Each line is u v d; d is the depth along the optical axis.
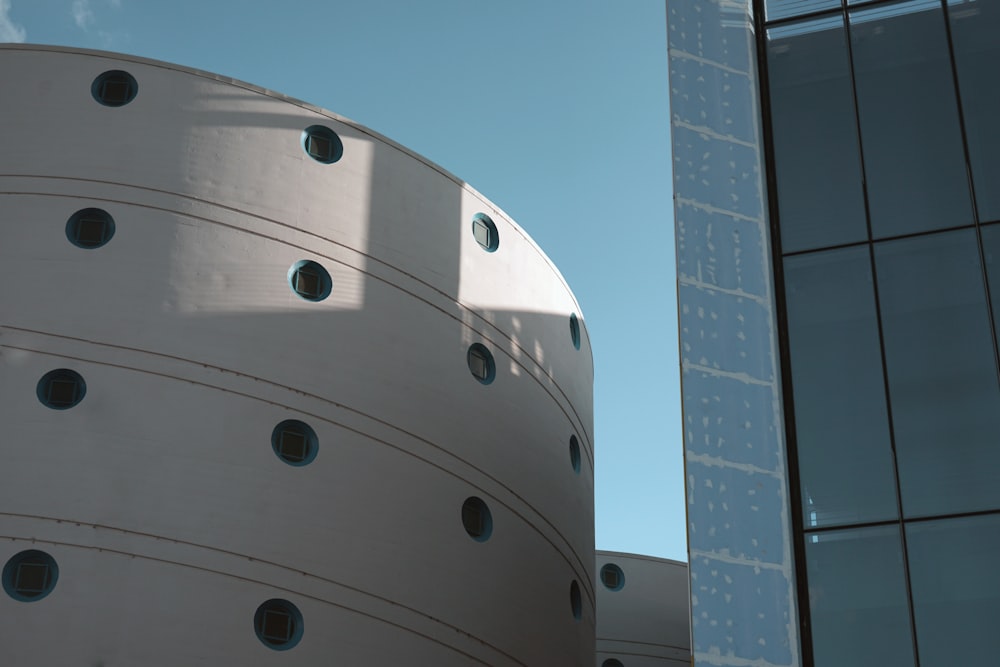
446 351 28.55
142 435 24.16
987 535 15.48
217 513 24.11
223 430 24.77
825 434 16.56
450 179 30.33
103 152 26.25
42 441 23.67
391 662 25.03
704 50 19.50
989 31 18.73
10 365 24.17
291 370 25.88
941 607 15.23
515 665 27.61
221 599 23.58
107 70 27.11
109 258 25.34
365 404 26.59
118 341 24.73
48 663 22.19
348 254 27.55
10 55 27.06
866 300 17.30
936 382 16.55
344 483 25.67
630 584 47.44
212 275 25.84
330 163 28.11
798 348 17.20
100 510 23.39
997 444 15.98
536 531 29.47
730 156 18.58
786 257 17.89
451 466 27.67
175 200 26.17
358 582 25.16
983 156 17.84
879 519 15.90
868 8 19.48
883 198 17.95
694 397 16.77
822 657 15.28
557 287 33.16
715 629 15.38
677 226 18.00
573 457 32.59
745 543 15.89
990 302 16.88
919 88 18.62
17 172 25.91
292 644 24.03
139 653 22.66
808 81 19.16
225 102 27.44
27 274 24.98
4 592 22.55
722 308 17.41
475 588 27.17
